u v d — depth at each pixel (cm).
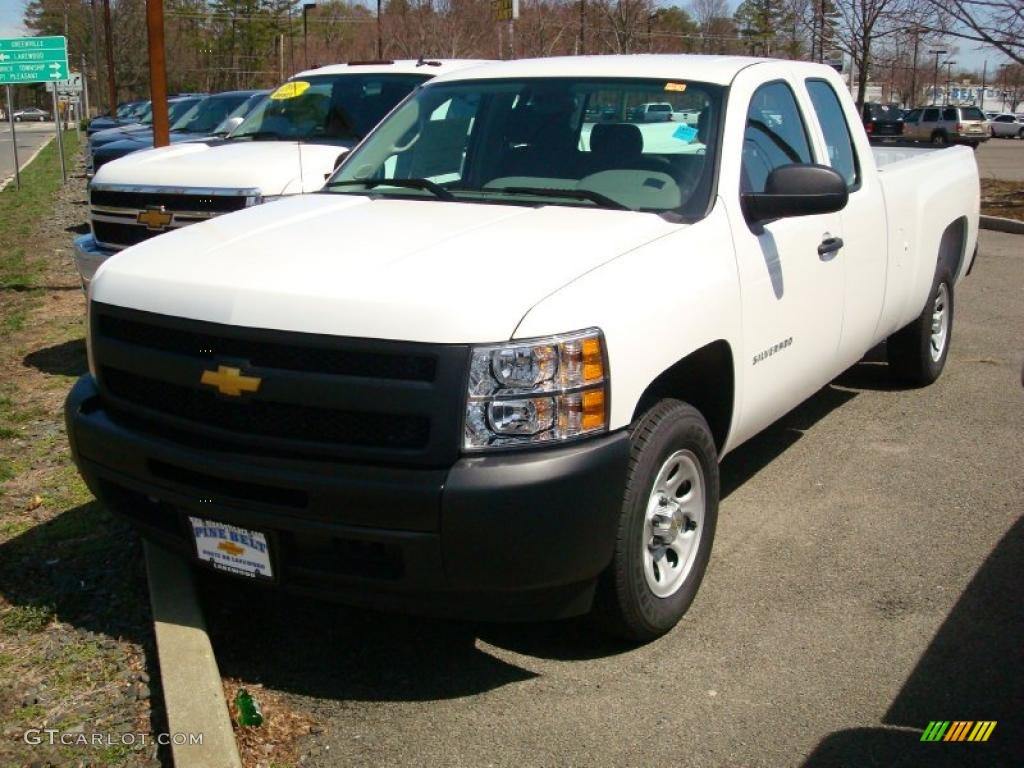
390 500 322
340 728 348
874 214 561
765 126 482
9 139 5559
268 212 444
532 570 330
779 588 441
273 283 349
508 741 341
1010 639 400
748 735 344
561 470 326
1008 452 597
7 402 663
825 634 405
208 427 351
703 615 419
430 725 350
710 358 416
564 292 341
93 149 1509
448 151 486
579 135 465
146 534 384
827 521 507
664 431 371
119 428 375
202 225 434
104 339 384
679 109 457
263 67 6638
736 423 439
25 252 1307
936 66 5188
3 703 353
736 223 428
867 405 687
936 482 555
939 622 413
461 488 319
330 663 387
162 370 361
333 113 841
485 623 415
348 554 340
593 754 335
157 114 1011
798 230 474
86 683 365
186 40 6612
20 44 2192
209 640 376
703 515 409
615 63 495
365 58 3947
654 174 439
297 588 348
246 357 343
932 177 666
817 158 518
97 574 439
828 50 2405
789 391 487
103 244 736
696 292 388
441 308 325
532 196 444
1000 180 2202
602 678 377
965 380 742
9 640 391
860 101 2083
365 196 466
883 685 371
